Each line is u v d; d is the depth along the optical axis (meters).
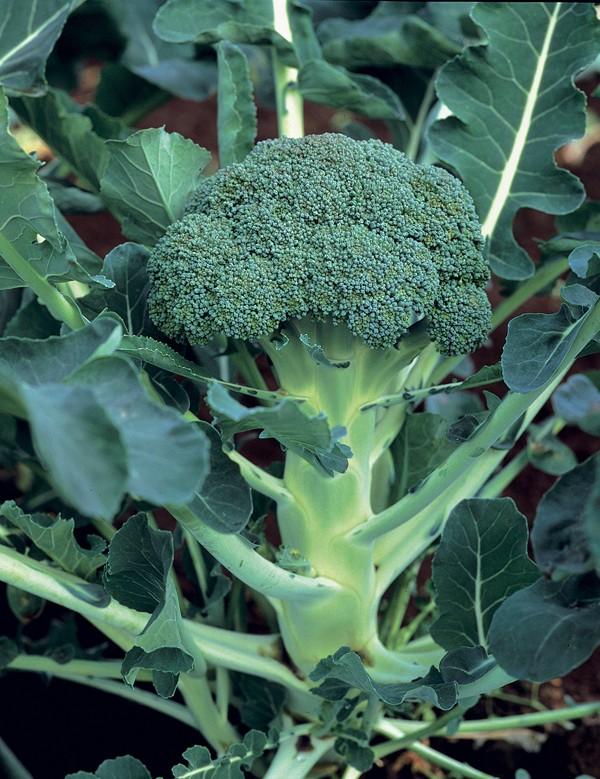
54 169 1.17
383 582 0.92
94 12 1.21
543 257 1.00
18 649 0.96
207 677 1.02
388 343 0.84
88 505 0.66
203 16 1.02
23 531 0.87
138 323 0.89
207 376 0.85
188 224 0.85
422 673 0.91
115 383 0.71
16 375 0.76
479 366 1.40
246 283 0.83
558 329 0.84
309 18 1.04
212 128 1.96
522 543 0.88
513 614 0.83
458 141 0.97
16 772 0.98
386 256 0.84
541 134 0.97
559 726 1.08
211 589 0.98
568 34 0.97
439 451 0.94
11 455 0.98
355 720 0.96
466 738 1.08
